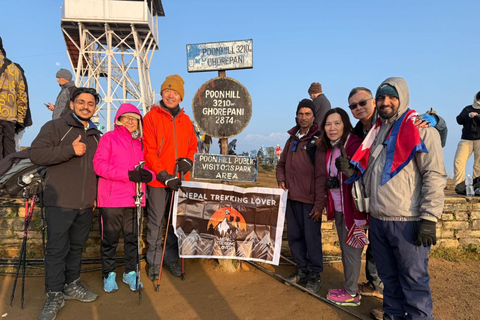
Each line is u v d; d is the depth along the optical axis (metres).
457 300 3.46
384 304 2.88
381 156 2.71
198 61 4.35
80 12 17.19
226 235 4.06
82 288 3.45
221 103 4.32
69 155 3.02
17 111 4.88
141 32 19.41
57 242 3.13
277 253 3.92
